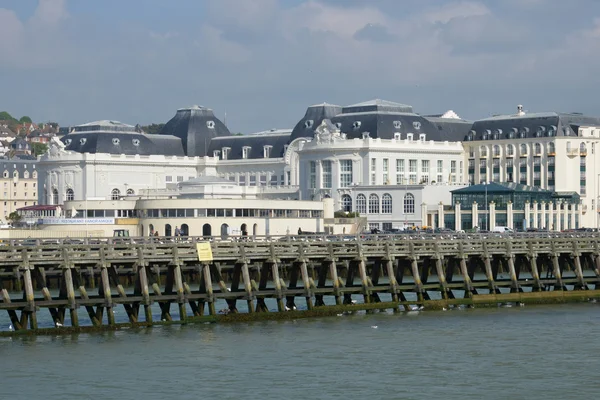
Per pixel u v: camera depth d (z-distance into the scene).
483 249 158.12
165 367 110.88
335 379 107.00
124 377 106.81
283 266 179.75
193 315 138.12
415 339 127.38
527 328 135.88
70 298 125.12
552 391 103.44
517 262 170.50
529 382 106.75
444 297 153.38
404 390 103.38
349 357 116.62
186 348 119.62
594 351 121.12
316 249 145.00
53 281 170.00
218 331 130.00
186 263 139.38
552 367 113.00
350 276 152.25
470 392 102.94
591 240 168.62
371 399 100.25
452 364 114.00
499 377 108.56
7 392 101.44
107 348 118.94
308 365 112.56
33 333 125.25
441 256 154.00
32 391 101.81
